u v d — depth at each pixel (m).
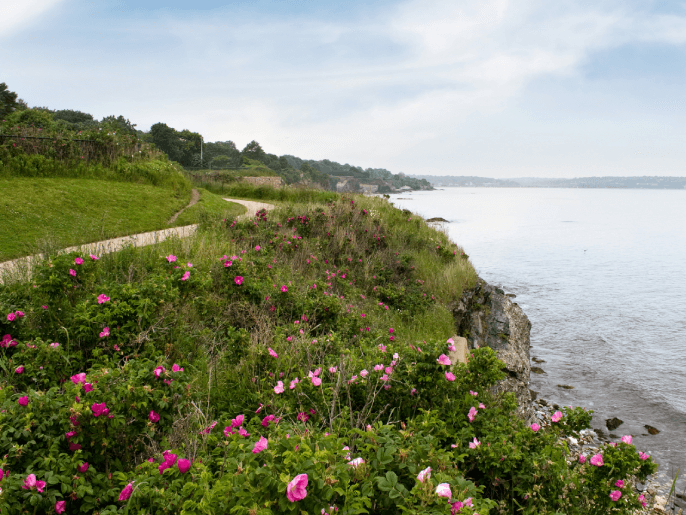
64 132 18.64
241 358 5.01
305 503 2.01
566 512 2.96
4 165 14.14
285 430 3.02
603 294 23.36
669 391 11.76
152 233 11.52
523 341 13.84
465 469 3.21
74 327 4.62
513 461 3.10
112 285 5.40
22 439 2.68
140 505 2.34
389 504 2.29
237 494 2.01
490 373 3.96
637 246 43.47
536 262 33.16
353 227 13.60
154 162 20.89
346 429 3.17
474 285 13.08
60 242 8.30
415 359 4.12
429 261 13.48
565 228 60.56
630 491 3.11
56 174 15.50
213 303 6.55
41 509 2.32
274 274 8.53
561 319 18.73
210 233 11.01
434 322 9.35
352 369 4.14
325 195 24.09
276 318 6.62
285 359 4.66
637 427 9.97
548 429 3.86
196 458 2.80
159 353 4.65
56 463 2.58
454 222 65.06
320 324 6.49
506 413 4.00
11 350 4.33
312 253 11.11
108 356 4.49
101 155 18.16
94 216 12.20
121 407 2.98
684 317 19.11
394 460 2.55
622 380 12.45
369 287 10.65
